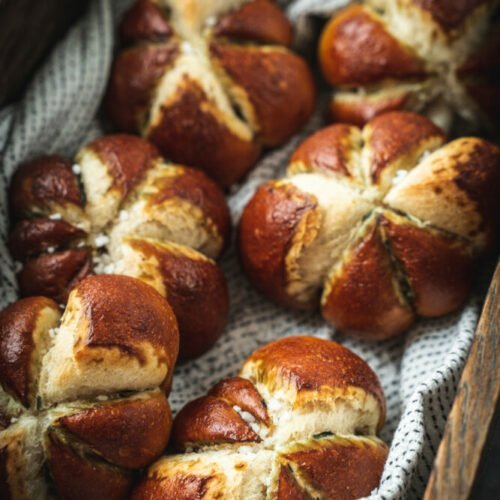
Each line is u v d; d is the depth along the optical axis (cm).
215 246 52
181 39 54
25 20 52
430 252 49
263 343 53
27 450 45
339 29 55
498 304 44
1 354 46
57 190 50
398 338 52
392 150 50
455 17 52
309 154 52
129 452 45
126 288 46
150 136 54
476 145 50
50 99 53
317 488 45
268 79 54
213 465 45
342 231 50
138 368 45
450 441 41
